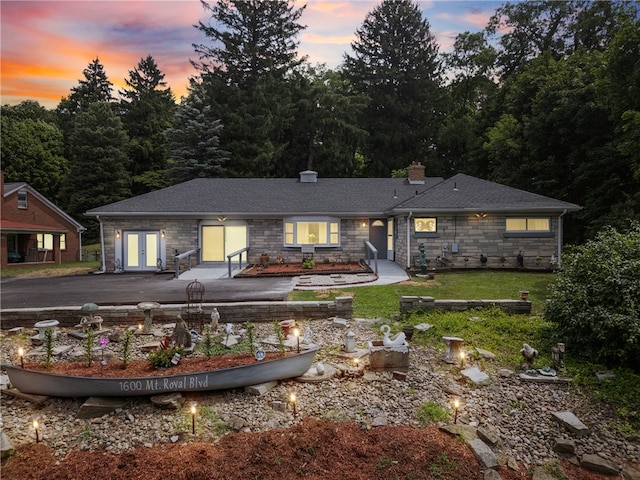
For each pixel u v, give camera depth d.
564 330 7.36
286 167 36.34
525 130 23.67
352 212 19.80
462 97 41.16
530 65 30.36
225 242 19.95
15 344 7.96
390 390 5.98
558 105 21.83
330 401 5.65
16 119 43.16
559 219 17.50
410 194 21.66
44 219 27.47
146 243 19.67
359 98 36.66
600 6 28.52
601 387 6.04
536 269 17.11
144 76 48.94
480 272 16.69
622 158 19.16
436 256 17.45
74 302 11.30
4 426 5.05
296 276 16.22
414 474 4.29
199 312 8.88
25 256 26.34
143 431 4.93
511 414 5.50
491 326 8.54
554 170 23.23
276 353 6.54
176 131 32.53
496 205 17.16
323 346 7.63
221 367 5.79
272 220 20.02
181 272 18.19
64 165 40.03
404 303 9.63
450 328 8.45
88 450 4.62
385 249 20.69
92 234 37.22
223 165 33.34
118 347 7.61
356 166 39.41
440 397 5.84
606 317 6.40
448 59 40.53
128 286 14.49
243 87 35.22
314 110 35.62
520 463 4.61
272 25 35.81
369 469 4.36
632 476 4.42
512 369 6.73
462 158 36.91
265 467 4.35
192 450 4.58
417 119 38.69
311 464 4.41
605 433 5.12
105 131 36.34
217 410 5.36
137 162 40.19
